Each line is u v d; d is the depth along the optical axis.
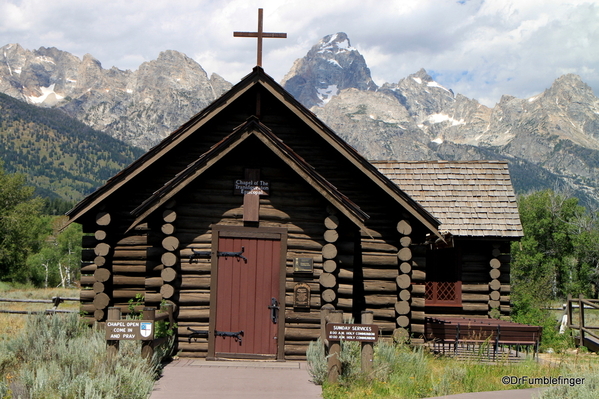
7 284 49.84
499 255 16.62
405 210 12.94
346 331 9.37
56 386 8.37
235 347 11.55
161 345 10.91
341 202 11.30
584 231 45.53
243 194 11.83
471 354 12.69
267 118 13.45
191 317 11.62
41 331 11.28
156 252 11.91
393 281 13.12
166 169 13.47
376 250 13.19
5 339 11.60
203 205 11.83
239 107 13.45
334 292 11.71
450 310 16.50
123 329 9.51
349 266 12.15
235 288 11.68
